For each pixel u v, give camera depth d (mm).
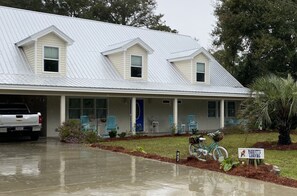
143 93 18859
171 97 20766
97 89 17203
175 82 22969
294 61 28438
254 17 27797
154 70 23172
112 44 22922
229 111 27297
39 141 16500
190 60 23828
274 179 8180
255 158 9062
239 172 8805
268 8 27516
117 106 21391
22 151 12953
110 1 47500
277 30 27547
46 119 18812
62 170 9227
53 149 13656
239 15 27859
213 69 27859
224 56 30578
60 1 43188
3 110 16688
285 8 27234
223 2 29531
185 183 7855
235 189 7348
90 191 7004
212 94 22094
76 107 19719
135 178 8328
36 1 41375
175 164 10312
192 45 28641
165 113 23719
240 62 29750
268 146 14906
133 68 21281
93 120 20312
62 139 16234
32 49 17984
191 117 23516
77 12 44438
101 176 8508
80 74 19188
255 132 22203
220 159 9969
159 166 9969
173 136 19703
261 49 26969
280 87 14273
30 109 19562
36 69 17750
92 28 23859
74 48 21031
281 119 14898
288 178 8398
